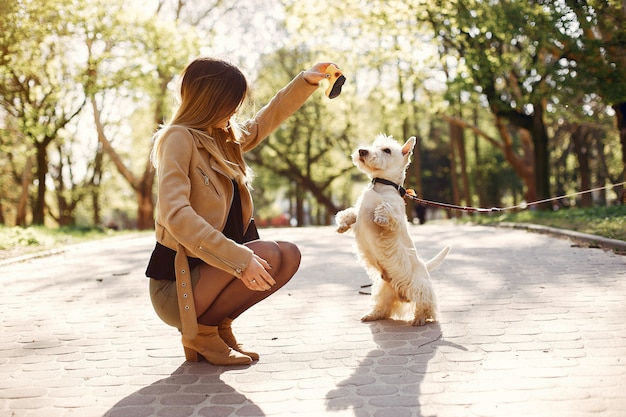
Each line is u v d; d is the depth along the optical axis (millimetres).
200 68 3148
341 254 8430
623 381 2877
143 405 2844
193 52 19516
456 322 4156
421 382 2977
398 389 2891
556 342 3557
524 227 11234
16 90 17500
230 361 3371
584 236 8188
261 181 34688
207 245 2812
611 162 35906
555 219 11914
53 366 3539
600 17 12664
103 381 3229
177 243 3064
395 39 18531
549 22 13094
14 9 13969
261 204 43656
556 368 3102
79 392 3066
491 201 42750
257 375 3203
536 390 2805
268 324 4340
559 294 4867
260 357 3531
